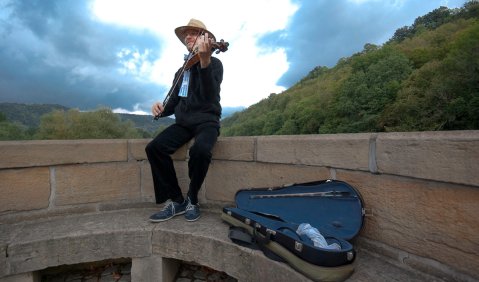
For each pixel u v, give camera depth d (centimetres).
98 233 227
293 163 221
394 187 165
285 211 209
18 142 252
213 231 222
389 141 164
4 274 210
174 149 257
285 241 166
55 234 226
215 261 206
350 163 185
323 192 193
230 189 270
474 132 133
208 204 285
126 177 288
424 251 153
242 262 191
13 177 252
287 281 162
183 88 263
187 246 218
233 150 265
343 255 149
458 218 139
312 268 150
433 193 148
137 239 230
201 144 234
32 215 258
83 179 275
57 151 263
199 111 254
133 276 232
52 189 265
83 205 275
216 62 260
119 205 286
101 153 279
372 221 178
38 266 217
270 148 237
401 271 159
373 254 178
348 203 180
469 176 131
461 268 138
